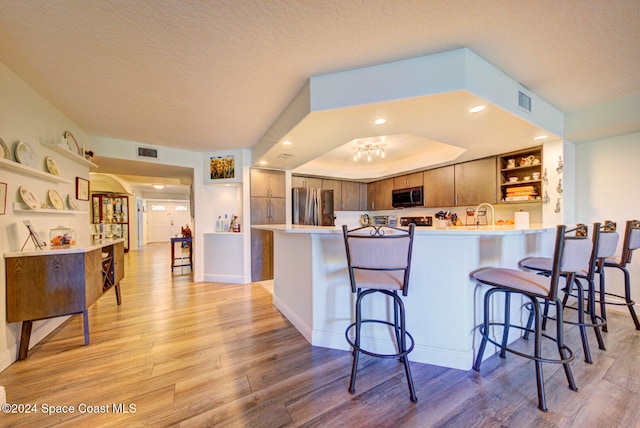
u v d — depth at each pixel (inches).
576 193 121.2
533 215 137.6
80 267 84.6
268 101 96.4
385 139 149.1
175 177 205.5
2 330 72.4
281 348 83.7
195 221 172.4
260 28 60.0
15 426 52.8
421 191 184.1
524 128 97.4
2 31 60.1
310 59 71.7
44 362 75.7
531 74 81.1
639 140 106.5
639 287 109.3
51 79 81.1
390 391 62.9
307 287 90.1
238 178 166.1
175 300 133.3
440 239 73.4
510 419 54.0
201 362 75.8
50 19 56.7
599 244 83.2
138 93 90.0
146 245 399.5
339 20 57.9
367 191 235.8
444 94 69.7
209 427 52.6
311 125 92.1
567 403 58.2
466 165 156.5
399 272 70.2
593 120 104.3
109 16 55.9
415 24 59.3
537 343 59.1
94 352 81.4
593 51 69.8
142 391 63.3
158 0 51.8
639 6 54.1
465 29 61.1
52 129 98.9
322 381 66.9
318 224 190.5
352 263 62.7
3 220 73.9
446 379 67.3
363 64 74.2
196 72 77.7
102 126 121.6
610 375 67.8
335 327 83.6
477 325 75.5
